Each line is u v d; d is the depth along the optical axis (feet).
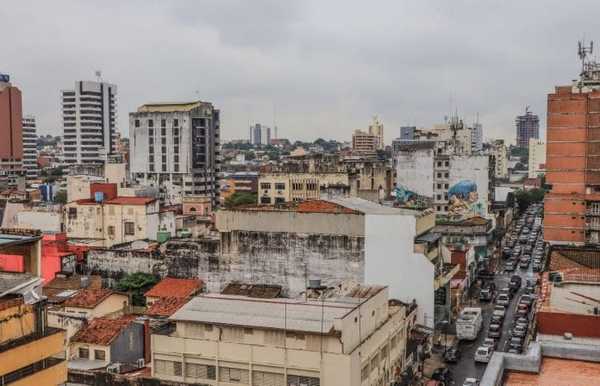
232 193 632.79
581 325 140.87
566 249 218.18
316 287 199.00
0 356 92.22
